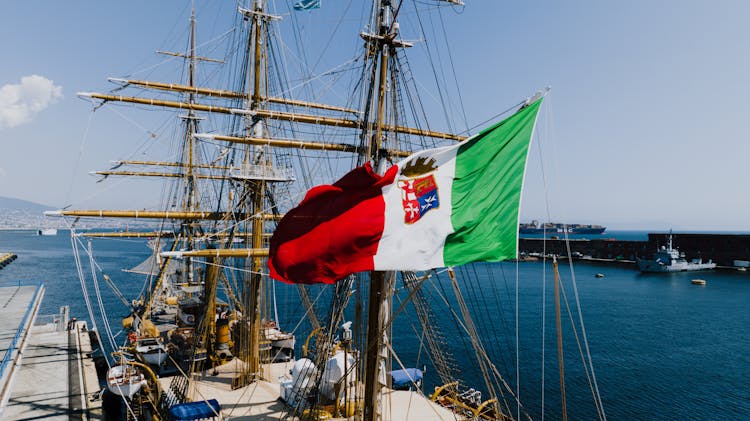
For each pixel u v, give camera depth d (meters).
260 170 30.94
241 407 22.69
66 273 139.38
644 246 190.75
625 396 43.06
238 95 36.31
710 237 174.88
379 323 15.39
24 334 43.28
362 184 13.95
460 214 14.15
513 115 14.44
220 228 35.31
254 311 28.19
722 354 57.78
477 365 51.53
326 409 20.11
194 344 28.56
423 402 23.31
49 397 29.55
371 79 18.92
